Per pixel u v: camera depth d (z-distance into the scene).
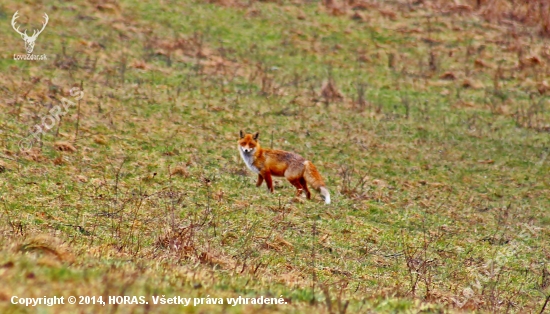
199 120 60.00
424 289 33.69
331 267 36.34
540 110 69.75
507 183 54.47
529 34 89.31
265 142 57.38
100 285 21.86
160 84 66.81
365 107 67.19
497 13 94.06
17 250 25.50
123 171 47.69
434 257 39.81
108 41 76.06
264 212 43.69
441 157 58.16
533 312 31.98
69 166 46.75
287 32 84.88
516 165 58.03
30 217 37.75
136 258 30.02
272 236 39.94
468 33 87.94
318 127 61.75
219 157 53.00
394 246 40.97
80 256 27.25
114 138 53.19
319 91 70.44
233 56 77.25
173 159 51.34
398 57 80.75
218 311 21.06
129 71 69.00
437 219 46.16
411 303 26.89
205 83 68.75
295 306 23.86
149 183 46.44
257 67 74.81
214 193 45.84
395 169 55.03
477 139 62.56
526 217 48.06
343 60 79.25
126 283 22.47
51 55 69.75
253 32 84.19
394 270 37.09
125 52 73.81
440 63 79.56
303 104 66.50
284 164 46.50
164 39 79.06
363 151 57.84
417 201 49.06
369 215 45.53
